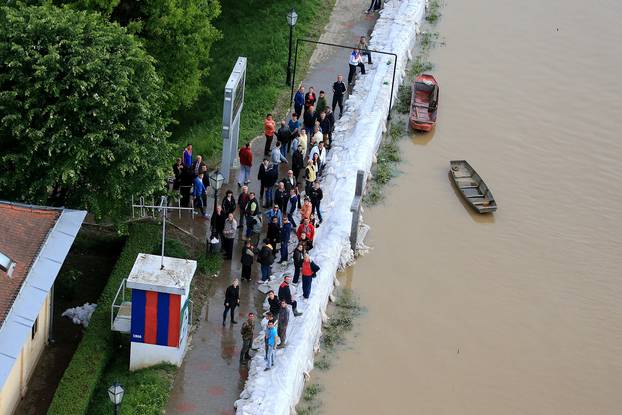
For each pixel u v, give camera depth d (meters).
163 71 59.06
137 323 42.72
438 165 64.56
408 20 77.81
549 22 84.00
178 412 42.00
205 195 53.75
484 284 54.75
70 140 44.22
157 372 43.44
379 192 61.03
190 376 43.88
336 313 50.97
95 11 54.25
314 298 48.62
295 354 44.91
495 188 63.16
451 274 55.06
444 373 48.16
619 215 62.22
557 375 49.19
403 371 47.84
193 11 58.94
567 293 55.00
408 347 49.41
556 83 75.50
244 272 49.50
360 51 68.62
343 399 45.50
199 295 48.62
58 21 45.22
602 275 56.81
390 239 57.12
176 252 50.03
